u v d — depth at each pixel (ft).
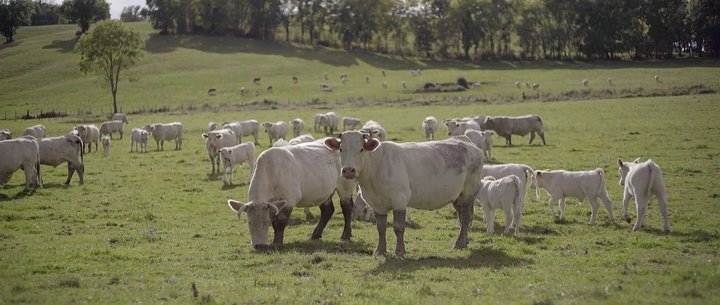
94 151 122.42
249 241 48.91
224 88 278.05
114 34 230.27
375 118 172.45
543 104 192.95
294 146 50.29
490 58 389.60
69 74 310.24
